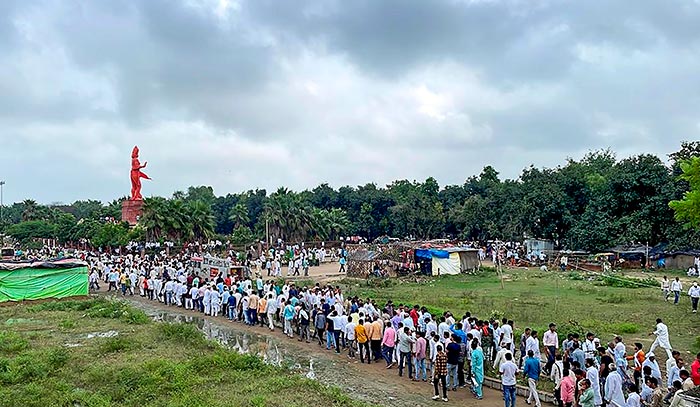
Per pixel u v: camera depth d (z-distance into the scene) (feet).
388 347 67.05
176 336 77.20
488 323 67.56
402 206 307.17
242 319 99.40
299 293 96.48
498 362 54.49
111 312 97.66
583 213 208.13
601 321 89.25
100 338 78.18
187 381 56.03
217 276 122.21
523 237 224.94
